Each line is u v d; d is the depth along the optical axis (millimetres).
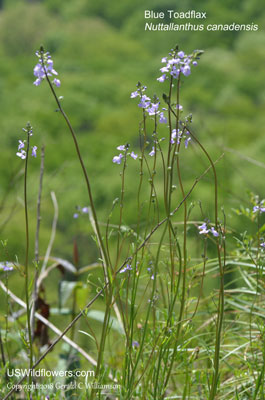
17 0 67188
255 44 50188
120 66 50969
